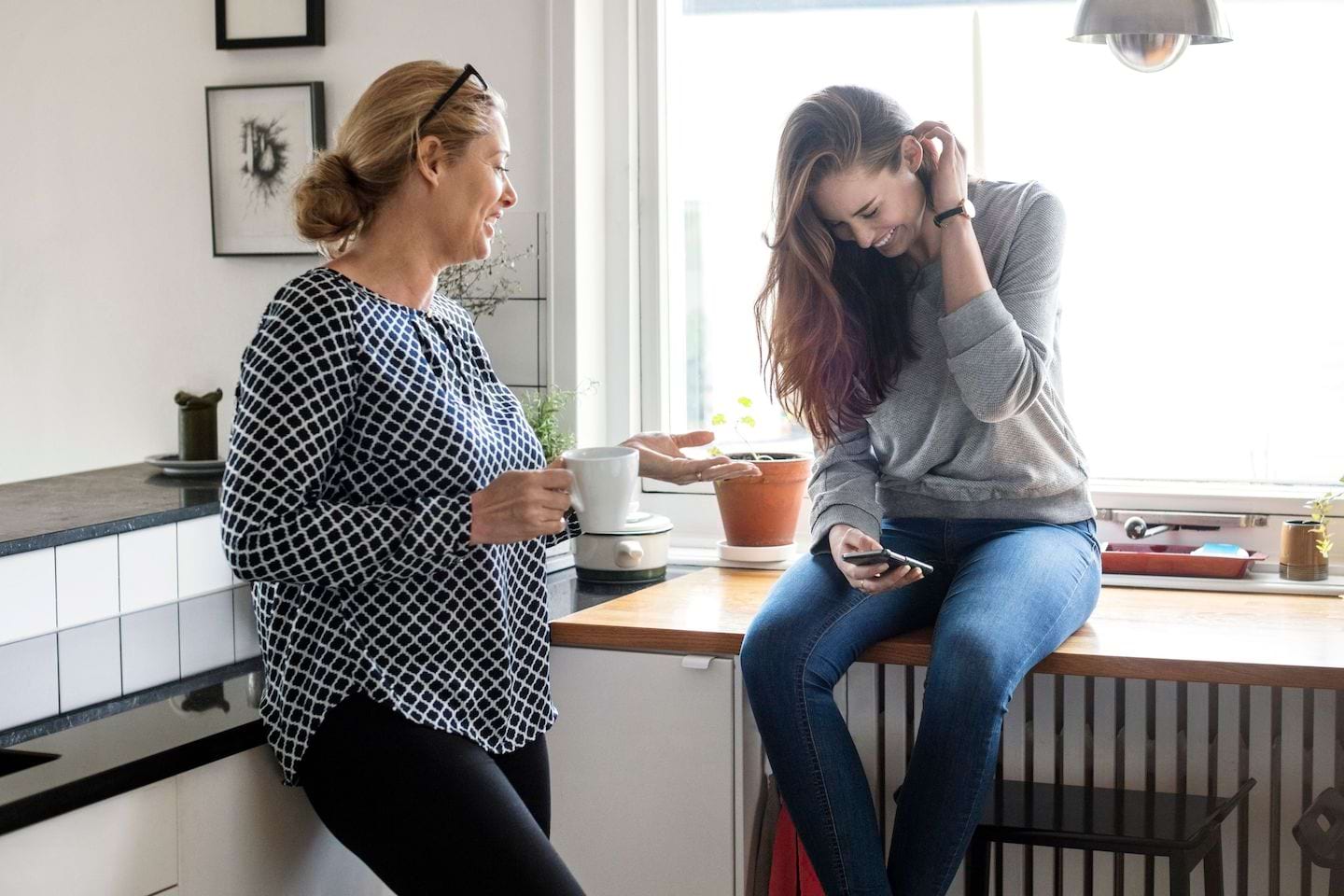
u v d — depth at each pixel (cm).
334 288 143
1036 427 189
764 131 259
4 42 281
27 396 288
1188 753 212
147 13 271
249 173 266
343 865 170
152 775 136
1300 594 212
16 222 284
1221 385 238
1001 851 217
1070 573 180
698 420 269
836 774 170
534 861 142
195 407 244
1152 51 186
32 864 125
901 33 249
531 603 164
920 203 183
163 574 202
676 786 198
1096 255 241
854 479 198
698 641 193
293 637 149
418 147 147
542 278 255
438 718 146
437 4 255
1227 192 234
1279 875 207
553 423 246
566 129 250
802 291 189
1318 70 228
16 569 179
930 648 180
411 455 146
